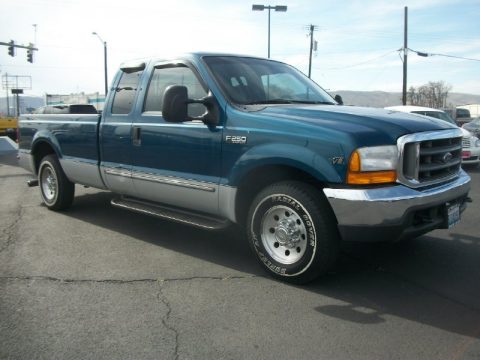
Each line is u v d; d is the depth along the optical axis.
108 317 3.68
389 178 3.88
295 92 5.38
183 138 4.92
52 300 4.00
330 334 3.40
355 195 3.81
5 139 22.69
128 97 5.73
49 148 7.39
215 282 4.39
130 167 5.59
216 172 4.69
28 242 5.66
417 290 4.17
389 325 3.53
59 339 3.35
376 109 4.76
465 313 3.73
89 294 4.12
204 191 4.80
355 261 4.89
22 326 3.54
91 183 6.38
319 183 4.16
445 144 4.37
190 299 4.01
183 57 5.20
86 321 3.62
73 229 6.25
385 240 3.92
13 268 4.77
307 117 4.25
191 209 5.16
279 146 4.18
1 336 3.39
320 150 3.96
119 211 7.26
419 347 3.21
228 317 3.67
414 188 3.94
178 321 3.61
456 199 4.44
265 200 4.36
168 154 5.10
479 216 6.84
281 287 4.26
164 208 5.41
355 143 3.82
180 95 4.52
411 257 5.01
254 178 4.55
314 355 3.13
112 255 5.18
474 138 12.66
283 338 3.35
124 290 4.21
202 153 4.77
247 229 4.58
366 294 4.09
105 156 5.94
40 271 4.68
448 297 4.03
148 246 5.50
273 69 5.55
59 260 5.01
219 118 4.67
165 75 5.35
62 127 6.69
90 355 3.14
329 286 4.26
